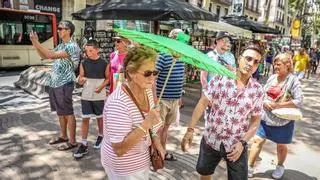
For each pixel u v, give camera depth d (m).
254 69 2.67
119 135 2.04
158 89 4.33
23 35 15.41
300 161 5.06
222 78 2.73
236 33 12.69
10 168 4.22
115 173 2.20
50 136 5.42
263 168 4.66
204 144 2.95
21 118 6.46
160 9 6.44
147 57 2.04
